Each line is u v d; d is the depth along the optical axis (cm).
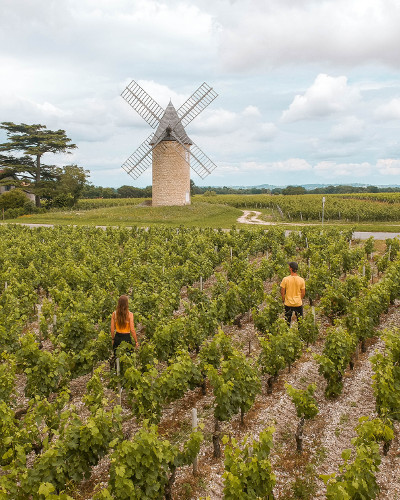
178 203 5859
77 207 8562
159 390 881
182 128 5788
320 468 777
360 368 1157
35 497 614
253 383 892
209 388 1098
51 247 2686
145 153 5891
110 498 572
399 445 838
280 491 725
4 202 7250
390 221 5066
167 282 1839
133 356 1005
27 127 8256
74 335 1181
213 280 2259
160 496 669
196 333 1237
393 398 828
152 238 3050
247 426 914
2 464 754
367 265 1939
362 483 589
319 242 2738
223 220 5297
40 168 8450
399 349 988
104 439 713
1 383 895
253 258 2803
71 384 1157
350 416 934
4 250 2658
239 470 623
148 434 635
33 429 752
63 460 674
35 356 966
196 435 713
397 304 1705
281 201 8238
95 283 1838
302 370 1155
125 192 14812
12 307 1502
